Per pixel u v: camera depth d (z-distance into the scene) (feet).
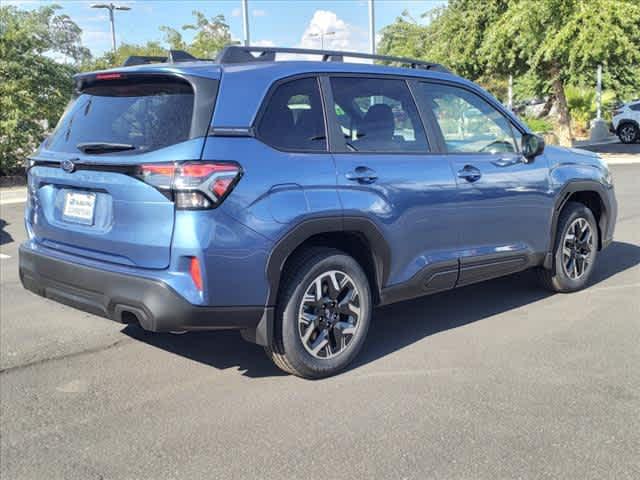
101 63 73.56
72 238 13.43
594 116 101.81
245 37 60.13
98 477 10.38
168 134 12.21
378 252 14.35
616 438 11.19
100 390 13.66
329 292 13.83
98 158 12.66
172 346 16.20
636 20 60.59
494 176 16.67
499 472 10.22
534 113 105.29
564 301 19.04
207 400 13.05
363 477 10.18
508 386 13.32
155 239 11.98
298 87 13.64
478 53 70.79
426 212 15.12
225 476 10.32
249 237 12.18
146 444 11.36
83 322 18.26
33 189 14.57
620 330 16.47
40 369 14.85
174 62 14.07
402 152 14.99
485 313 18.17
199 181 11.64
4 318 18.76
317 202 13.08
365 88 14.84
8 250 29.37
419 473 10.25
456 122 16.47
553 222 18.58
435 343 15.92
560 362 14.51
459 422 11.84
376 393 13.14
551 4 60.75
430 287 15.66
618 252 25.35
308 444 11.20
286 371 13.92
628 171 54.54
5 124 54.65
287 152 12.94
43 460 10.92
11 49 54.95
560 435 11.32
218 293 12.01
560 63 67.36
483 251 16.69
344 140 14.03
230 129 12.24
